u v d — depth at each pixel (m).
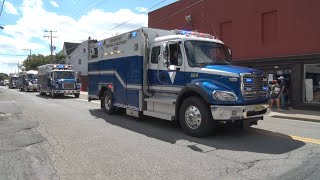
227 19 22.36
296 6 18.27
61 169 6.82
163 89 11.27
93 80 16.45
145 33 12.00
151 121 12.89
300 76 18.27
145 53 11.98
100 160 7.43
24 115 15.48
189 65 10.27
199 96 9.73
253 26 20.64
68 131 10.98
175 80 10.74
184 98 10.31
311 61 17.70
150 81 11.93
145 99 11.99
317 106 17.62
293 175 6.25
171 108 10.88
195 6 24.86
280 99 18.92
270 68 19.95
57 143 9.16
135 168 6.82
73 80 30.92
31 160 7.52
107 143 9.09
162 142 9.17
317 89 17.70
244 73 9.24
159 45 11.51
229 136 9.91
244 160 7.32
